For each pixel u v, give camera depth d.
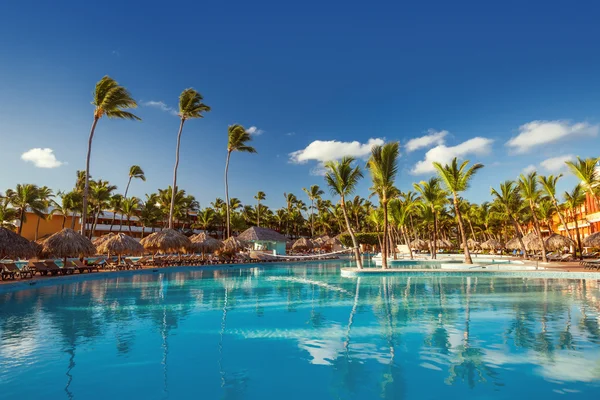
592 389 4.96
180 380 5.44
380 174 22.53
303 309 10.73
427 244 55.94
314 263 39.03
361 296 13.14
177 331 8.23
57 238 20.73
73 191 50.03
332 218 87.50
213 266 30.45
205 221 68.31
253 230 45.09
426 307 10.78
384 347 6.90
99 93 26.25
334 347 6.95
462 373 5.58
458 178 26.36
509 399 4.69
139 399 4.81
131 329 8.43
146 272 24.62
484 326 8.34
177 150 35.50
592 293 13.23
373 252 68.31
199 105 36.19
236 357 6.45
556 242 32.03
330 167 22.66
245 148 43.31
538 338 7.33
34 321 9.28
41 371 5.79
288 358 6.35
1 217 46.19
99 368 5.94
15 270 18.00
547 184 31.45
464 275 19.80
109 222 62.41
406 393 4.91
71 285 17.33
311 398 4.78
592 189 26.53
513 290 14.15
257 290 15.24
